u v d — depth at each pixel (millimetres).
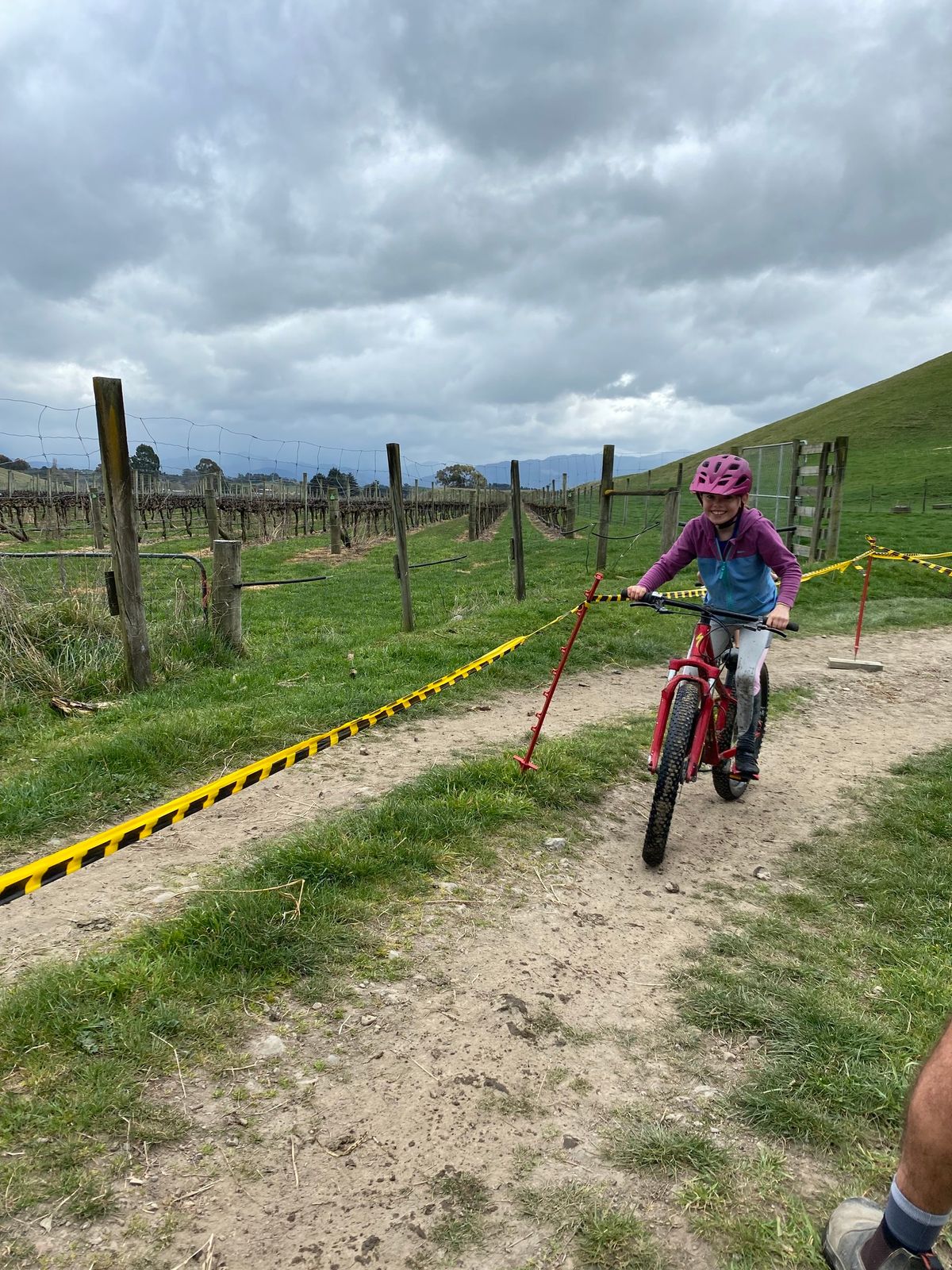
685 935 3406
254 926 3023
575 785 4879
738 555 4379
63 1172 1979
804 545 17125
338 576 18109
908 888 3871
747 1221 1985
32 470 42719
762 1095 2408
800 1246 1921
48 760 5230
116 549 6828
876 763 5859
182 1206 1932
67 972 2730
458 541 30859
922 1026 2781
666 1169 2143
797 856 4277
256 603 13555
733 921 3541
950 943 3357
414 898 3461
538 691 7363
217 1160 2070
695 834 4516
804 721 6957
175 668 7582
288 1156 2109
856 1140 2266
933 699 7766
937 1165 1511
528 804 4520
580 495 56250
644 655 8844
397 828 4047
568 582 13859
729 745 4633
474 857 3887
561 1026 2740
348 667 7914
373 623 11102
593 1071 2527
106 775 4883
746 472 4172
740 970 3127
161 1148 2084
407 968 2969
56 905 3383
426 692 4477
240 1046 2482
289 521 38094
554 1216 1985
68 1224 1854
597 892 3744
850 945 3363
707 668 4141
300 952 2936
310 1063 2449
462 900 3494
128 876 3688
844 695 7859
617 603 11289
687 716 3953
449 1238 1912
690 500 52750
